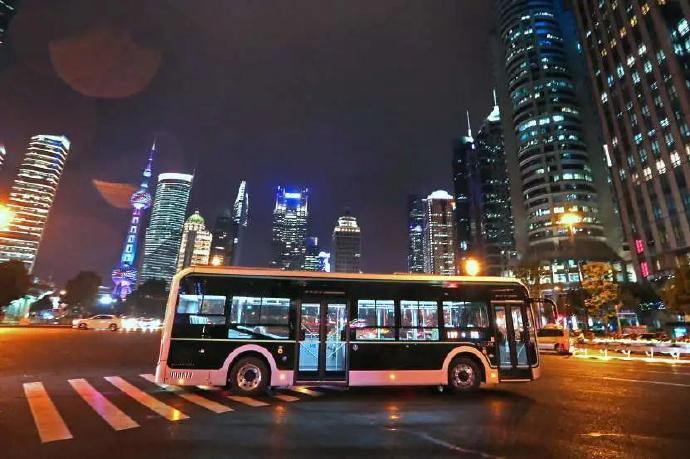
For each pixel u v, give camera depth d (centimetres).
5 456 615
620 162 8256
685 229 6744
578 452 667
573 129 11619
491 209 17450
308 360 1194
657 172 7281
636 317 7612
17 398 1016
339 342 1223
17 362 1647
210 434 750
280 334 1203
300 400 1121
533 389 1341
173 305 1174
